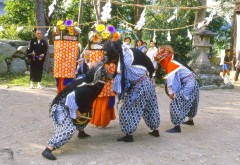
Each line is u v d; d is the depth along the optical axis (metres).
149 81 5.65
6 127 6.46
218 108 9.03
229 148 5.63
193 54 14.22
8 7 22.39
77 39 7.88
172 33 15.27
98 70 4.96
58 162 4.74
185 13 19.64
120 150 5.31
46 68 13.66
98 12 15.16
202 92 12.02
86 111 5.07
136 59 5.50
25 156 4.95
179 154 5.22
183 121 6.75
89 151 5.23
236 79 16.08
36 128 6.46
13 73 13.81
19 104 8.46
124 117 5.62
